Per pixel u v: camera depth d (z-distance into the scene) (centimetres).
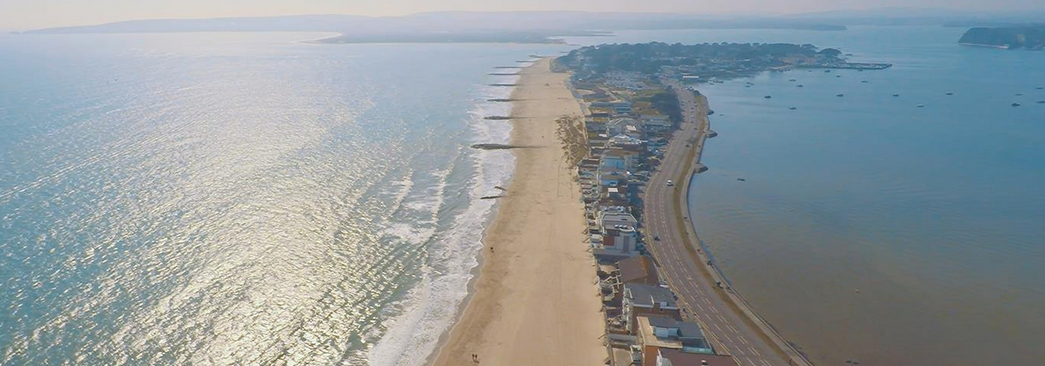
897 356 9306
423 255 12400
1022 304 10812
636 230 13075
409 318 10188
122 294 10369
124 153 18688
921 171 19012
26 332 9200
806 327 10050
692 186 17388
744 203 15950
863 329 10012
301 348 9325
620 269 11381
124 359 8800
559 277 11562
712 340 9406
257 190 15525
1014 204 15950
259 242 12556
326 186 16112
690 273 11600
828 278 11762
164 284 10756
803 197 16475
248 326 9762
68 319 9581
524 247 12812
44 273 10875
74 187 15350
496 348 9412
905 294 11156
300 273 11438
